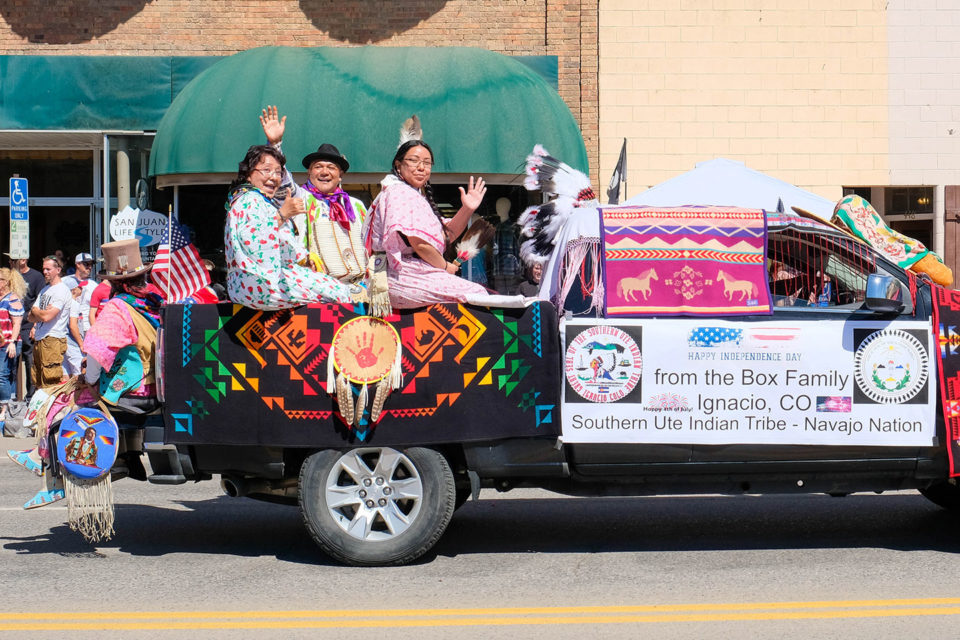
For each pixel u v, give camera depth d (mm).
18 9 15359
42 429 6359
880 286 5984
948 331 6172
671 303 6168
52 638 4816
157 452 6184
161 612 5246
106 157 15203
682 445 6117
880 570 6055
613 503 8336
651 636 4816
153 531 7332
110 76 15203
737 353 6117
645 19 15523
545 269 6625
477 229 6586
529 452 6090
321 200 6641
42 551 6695
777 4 15523
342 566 6219
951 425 6102
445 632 4891
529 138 13602
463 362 6020
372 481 6086
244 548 6762
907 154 15625
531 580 5867
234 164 13352
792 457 6168
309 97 13508
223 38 15516
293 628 4965
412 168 6242
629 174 15594
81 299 12797
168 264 6461
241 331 6059
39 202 16094
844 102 15609
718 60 15539
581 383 6086
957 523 7418
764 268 6227
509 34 15602
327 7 15578
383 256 5977
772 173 15625
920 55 15570
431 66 13859
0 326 12719
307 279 6109
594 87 15547
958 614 5148
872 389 6137
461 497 6766
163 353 6090
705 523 7492
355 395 5988
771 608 5266
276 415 6027
